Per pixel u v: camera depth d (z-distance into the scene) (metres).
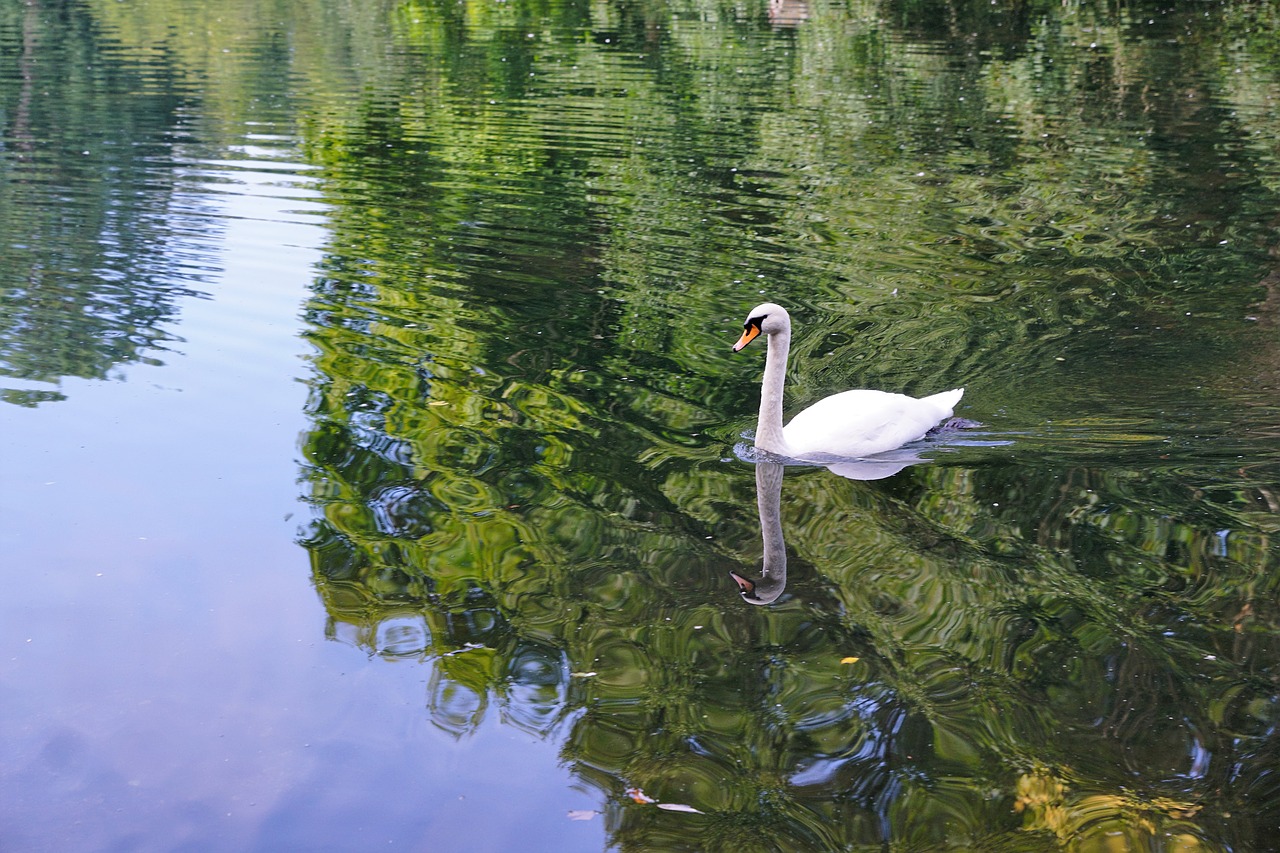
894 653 6.18
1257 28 32.91
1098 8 37.50
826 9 37.66
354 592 6.76
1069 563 7.11
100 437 8.81
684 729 5.60
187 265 13.12
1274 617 6.50
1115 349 10.80
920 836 4.95
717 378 10.25
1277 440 8.79
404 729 5.62
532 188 16.94
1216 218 15.19
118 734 5.57
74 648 6.23
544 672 6.02
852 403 8.99
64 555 7.14
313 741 5.54
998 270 13.25
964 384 10.12
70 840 4.93
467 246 14.09
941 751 5.45
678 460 8.60
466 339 11.05
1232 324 11.34
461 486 8.08
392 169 18.09
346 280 12.69
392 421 9.16
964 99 24.08
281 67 28.38
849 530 7.55
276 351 10.61
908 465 8.60
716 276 13.03
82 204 15.65
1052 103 23.53
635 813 5.07
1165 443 8.80
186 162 18.27
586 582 6.86
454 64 29.05
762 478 8.33
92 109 22.42
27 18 35.50
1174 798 5.16
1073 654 6.18
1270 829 4.97
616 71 27.83
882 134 20.66
